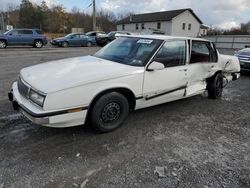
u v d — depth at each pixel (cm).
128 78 368
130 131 388
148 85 397
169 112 484
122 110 380
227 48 2912
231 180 276
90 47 2264
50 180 264
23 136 356
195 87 503
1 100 502
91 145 340
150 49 412
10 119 410
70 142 345
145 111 481
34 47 2000
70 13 6334
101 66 379
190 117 462
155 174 281
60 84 313
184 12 4603
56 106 308
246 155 332
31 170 279
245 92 673
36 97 312
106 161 303
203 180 274
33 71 369
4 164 288
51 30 5516
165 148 341
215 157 323
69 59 439
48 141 345
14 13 6025
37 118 302
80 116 332
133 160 307
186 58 462
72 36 2283
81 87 323
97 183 262
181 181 271
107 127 371
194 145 353
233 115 484
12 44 1880
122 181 267
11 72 805
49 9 5794
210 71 531
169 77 428
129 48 438
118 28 5756
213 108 522
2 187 251
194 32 4884
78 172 279
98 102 348
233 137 385
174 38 443
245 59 895
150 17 4969
